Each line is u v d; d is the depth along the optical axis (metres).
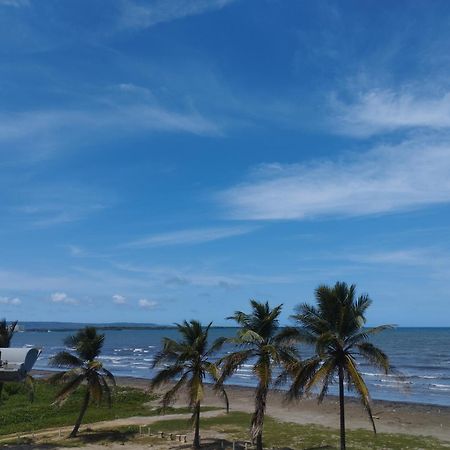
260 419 31.50
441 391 70.56
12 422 47.75
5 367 18.14
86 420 48.88
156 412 53.50
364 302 29.77
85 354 41.66
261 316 33.44
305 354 83.69
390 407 57.47
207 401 62.69
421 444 38.56
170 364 38.53
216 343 35.88
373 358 28.53
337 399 63.28
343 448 28.81
